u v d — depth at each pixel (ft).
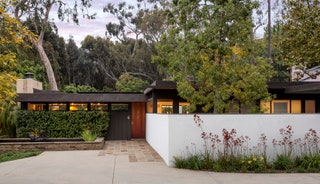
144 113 62.80
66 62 135.33
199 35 38.75
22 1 93.15
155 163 33.32
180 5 39.96
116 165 32.12
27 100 56.44
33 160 35.70
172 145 31.78
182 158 31.40
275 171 28.66
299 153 32.27
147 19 129.39
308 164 29.35
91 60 142.00
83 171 28.94
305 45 46.83
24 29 25.53
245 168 28.63
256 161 29.22
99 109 60.44
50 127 56.24
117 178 25.98
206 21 39.81
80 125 57.00
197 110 52.65
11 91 26.14
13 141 48.91
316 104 55.06
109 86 141.38
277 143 32.27
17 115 55.67
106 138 60.34
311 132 32.68
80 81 141.38
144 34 133.28
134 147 48.34
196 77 42.01
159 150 39.55
